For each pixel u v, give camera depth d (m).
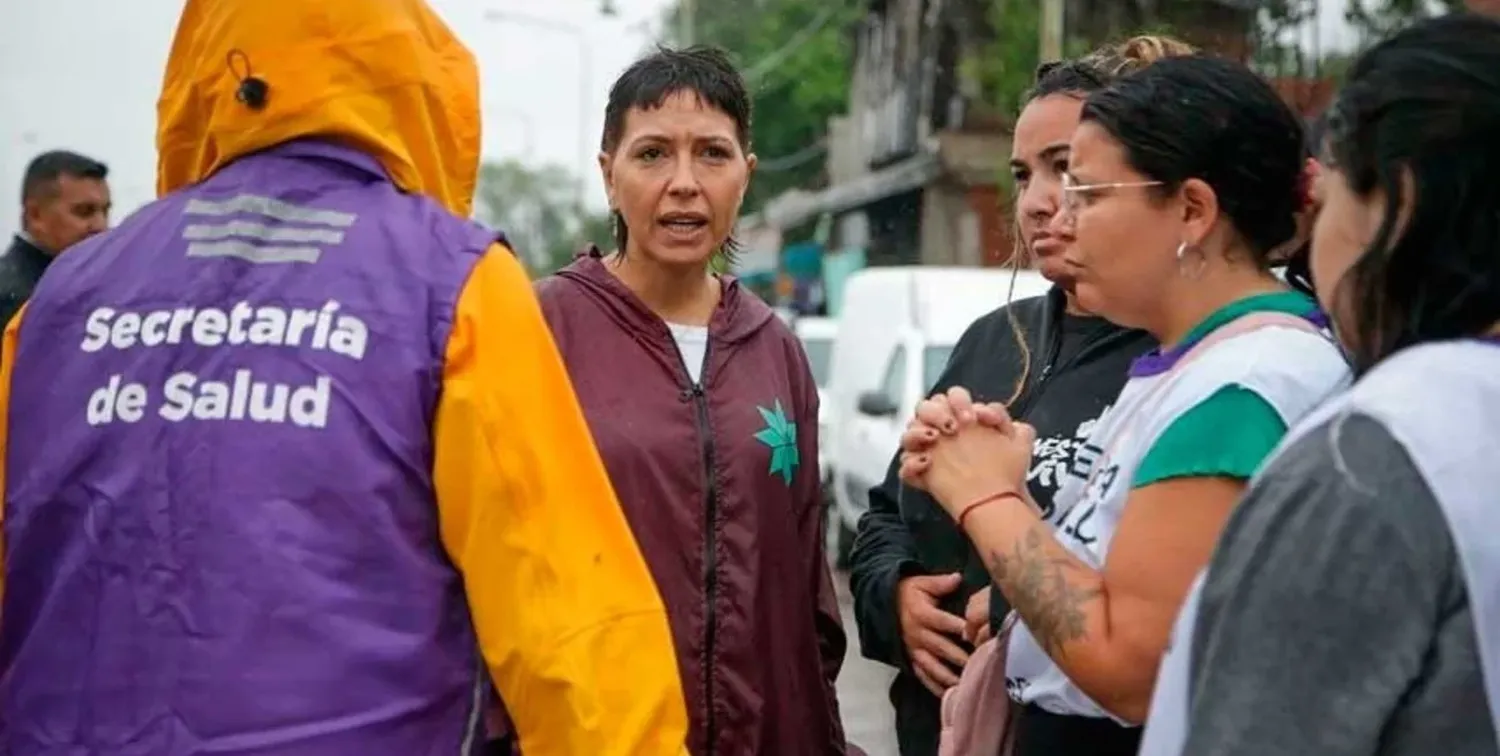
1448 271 1.42
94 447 1.85
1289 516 1.39
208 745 1.75
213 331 1.84
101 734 1.80
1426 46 1.44
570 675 1.82
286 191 1.92
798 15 37.06
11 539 1.91
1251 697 1.37
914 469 2.12
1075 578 1.90
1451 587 1.34
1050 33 13.77
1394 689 1.33
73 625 1.83
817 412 3.17
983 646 2.30
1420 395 1.39
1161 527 1.84
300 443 1.80
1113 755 2.05
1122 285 2.00
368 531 1.80
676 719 1.90
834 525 11.55
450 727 1.87
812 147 35.94
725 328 3.01
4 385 1.97
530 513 1.84
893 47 26.55
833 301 27.86
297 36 1.92
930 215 22.50
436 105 2.00
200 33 1.98
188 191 1.98
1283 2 10.84
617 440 2.83
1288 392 1.83
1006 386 2.76
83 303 1.92
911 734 2.86
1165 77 1.96
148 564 1.80
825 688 3.09
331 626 1.77
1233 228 1.96
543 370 1.90
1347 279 1.48
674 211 2.93
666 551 2.83
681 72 2.96
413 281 1.86
